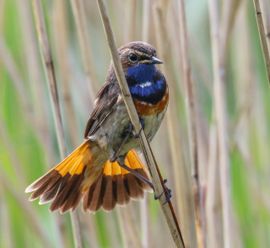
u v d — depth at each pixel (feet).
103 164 30.91
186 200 33.42
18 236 39.55
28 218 37.91
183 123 38.65
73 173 30.63
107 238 38.58
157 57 31.71
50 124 40.81
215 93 33.73
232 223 33.14
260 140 39.75
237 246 36.99
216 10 34.12
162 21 33.88
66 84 37.40
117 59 25.52
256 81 39.78
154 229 37.60
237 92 40.22
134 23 36.52
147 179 30.63
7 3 41.19
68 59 37.65
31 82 40.27
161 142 36.68
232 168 38.27
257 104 39.81
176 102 33.88
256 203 38.32
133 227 34.42
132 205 35.73
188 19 40.37
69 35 41.83
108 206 31.07
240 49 39.42
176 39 37.32
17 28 41.11
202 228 31.58
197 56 39.96
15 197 37.99
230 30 34.55
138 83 29.96
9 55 38.34
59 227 36.14
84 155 30.48
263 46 26.43
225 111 33.45
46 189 30.40
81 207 34.09
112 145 30.37
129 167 31.32
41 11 32.17
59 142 32.04
